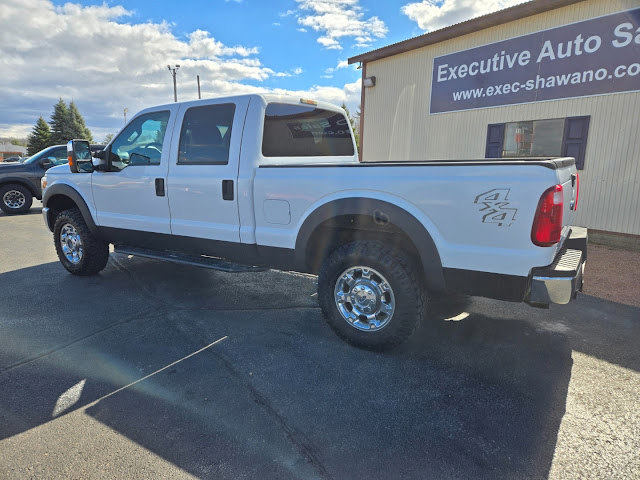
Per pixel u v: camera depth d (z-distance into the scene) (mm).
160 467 1944
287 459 2000
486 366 2891
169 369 2826
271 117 3619
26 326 3518
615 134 6844
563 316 3803
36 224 9078
